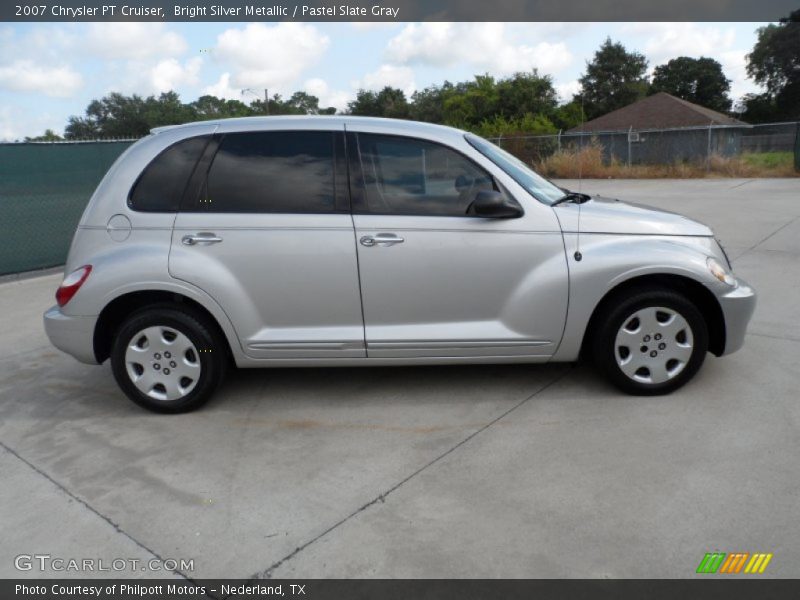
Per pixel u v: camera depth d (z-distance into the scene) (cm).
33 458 362
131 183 394
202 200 389
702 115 3606
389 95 5888
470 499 300
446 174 389
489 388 425
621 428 361
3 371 505
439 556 261
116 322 419
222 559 267
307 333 394
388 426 380
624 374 395
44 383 478
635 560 253
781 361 448
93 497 318
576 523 278
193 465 346
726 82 6831
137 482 330
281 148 393
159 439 378
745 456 325
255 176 390
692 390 406
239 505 305
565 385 423
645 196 1566
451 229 381
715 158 2356
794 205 1245
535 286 384
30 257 905
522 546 265
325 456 348
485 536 272
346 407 409
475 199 372
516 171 416
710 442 340
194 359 402
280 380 457
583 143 2998
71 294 392
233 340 395
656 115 3781
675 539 264
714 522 273
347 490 314
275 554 269
